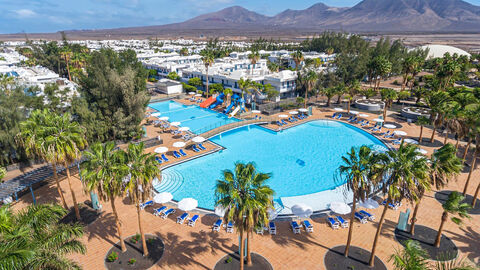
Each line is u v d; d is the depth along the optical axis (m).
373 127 50.59
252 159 40.41
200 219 25.66
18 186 27.59
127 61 67.00
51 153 21.55
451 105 36.69
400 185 16.92
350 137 48.38
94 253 21.28
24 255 10.94
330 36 158.12
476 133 26.02
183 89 80.62
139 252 21.39
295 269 19.88
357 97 73.69
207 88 74.31
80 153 23.88
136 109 43.00
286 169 37.47
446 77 61.00
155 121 54.44
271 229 23.55
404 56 115.19
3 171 23.30
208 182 33.78
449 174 20.20
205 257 21.02
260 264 20.23
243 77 69.94
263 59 123.38
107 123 41.66
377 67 70.62
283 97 71.38
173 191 31.70
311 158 40.66
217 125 54.06
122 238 21.41
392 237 23.00
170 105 69.94
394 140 44.56
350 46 127.38
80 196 29.14
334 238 23.11
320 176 35.62
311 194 30.31
